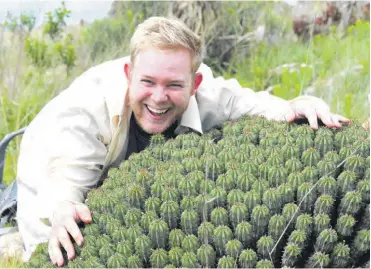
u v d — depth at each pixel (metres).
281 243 2.43
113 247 2.43
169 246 2.43
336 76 4.98
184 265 2.30
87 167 2.97
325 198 2.45
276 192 2.48
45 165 3.05
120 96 3.02
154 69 2.82
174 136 3.20
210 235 2.39
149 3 5.58
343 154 2.75
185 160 2.79
